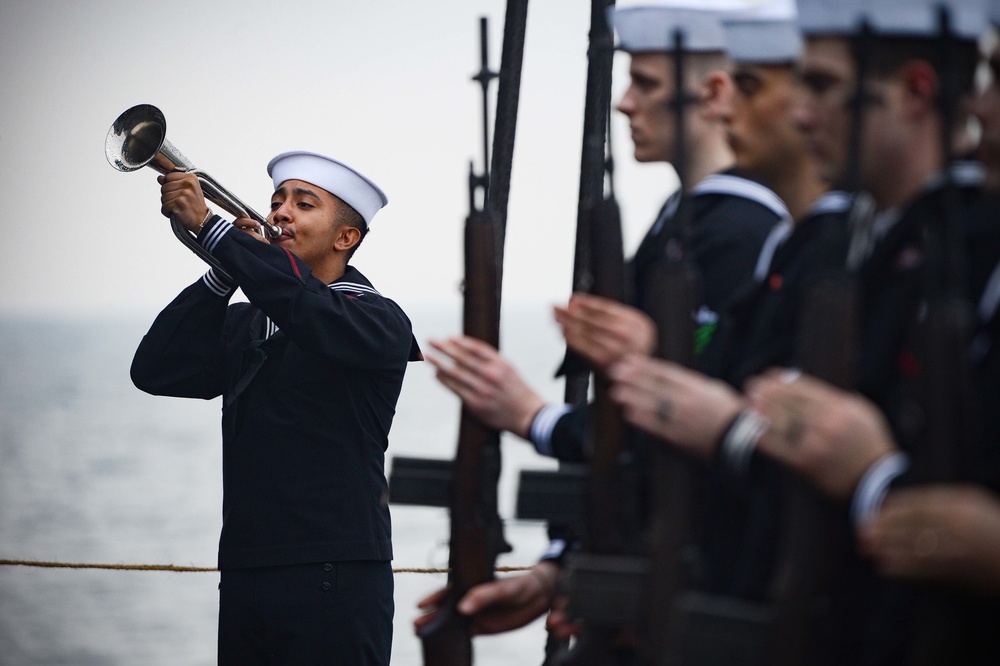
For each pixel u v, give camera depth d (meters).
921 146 5.17
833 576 4.88
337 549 10.86
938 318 4.55
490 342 6.55
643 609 5.51
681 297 5.56
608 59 8.05
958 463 4.49
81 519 62.78
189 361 11.38
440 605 6.73
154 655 31.08
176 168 10.95
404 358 11.48
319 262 11.79
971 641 4.63
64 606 36.50
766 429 4.74
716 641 5.04
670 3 7.03
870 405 5.12
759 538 5.55
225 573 11.02
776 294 5.89
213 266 11.27
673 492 5.36
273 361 11.16
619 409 6.14
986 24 5.12
